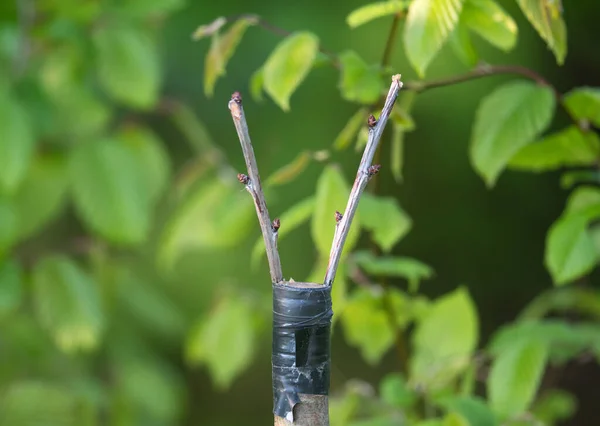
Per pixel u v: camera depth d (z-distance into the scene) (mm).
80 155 2775
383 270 2113
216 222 2494
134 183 2785
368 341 2314
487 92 4023
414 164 4473
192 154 4289
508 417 2070
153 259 4254
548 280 4664
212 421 4996
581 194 2137
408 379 2143
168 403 3348
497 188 4598
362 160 1822
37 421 2980
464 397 2061
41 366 3193
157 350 4727
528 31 4027
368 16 2029
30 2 2840
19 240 2959
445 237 4652
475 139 2068
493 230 4629
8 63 2783
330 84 4238
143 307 3320
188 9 4199
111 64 2766
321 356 1818
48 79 3035
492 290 4723
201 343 2600
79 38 2787
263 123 4293
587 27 4223
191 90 4273
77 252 3496
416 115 4230
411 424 2096
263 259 4371
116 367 3303
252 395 5023
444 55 3916
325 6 4078
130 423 3256
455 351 2137
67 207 3838
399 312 2279
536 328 2113
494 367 2088
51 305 2734
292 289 1816
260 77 2064
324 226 2049
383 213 2084
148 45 2959
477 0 2006
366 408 2193
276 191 4230
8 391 3049
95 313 2762
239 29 2059
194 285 4352
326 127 4234
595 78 4211
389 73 2043
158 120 4277
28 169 2883
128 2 2771
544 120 2051
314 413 1816
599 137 2072
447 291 4707
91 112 2986
